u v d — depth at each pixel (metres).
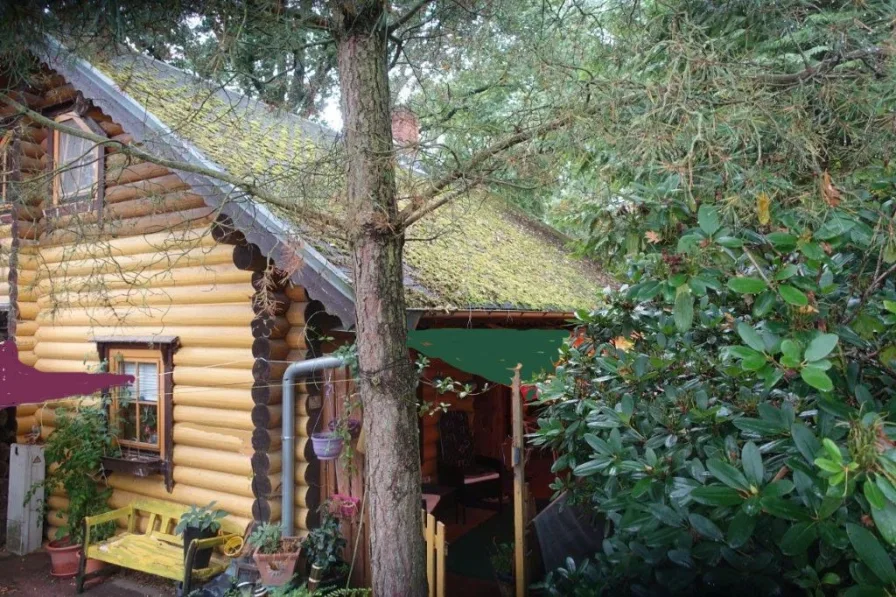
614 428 4.15
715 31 4.80
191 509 7.28
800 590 3.70
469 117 5.18
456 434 9.87
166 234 8.05
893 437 2.15
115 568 8.31
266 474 6.90
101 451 8.37
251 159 7.59
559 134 3.96
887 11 3.96
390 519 4.08
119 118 7.31
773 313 2.80
